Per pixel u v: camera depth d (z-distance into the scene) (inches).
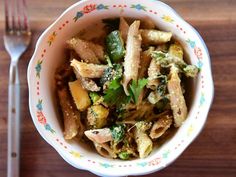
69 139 8.5
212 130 9.2
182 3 9.6
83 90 8.5
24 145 9.3
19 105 9.4
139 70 8.5
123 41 8.6
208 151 9.2
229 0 9.6
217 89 9.3
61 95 8.7
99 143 8.3
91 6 8.3
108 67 8.4
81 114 8.7
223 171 9.1
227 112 9.3
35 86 8.2
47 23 9.7
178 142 8.2
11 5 9.7
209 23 9.5
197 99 8.4
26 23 9.7
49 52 8.4
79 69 8.2
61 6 9.7
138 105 8.4
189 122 8.4
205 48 8.2
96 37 8.9
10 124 9.3
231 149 9.2
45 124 8.3
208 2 9.6
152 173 9.1
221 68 9.4
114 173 7.9
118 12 8.6
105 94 8.3
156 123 8.5
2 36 9.7
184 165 9.2
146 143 8.3
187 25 8.3
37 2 9.7
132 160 8.4
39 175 9.2
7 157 9.3
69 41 8.5
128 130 8.5
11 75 9.4
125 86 8.2
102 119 8.4
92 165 8.1
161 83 8.3
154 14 8.5
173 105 8.4
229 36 9.5
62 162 9.2
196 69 8.4
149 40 8.7
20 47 9.7
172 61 8.4
